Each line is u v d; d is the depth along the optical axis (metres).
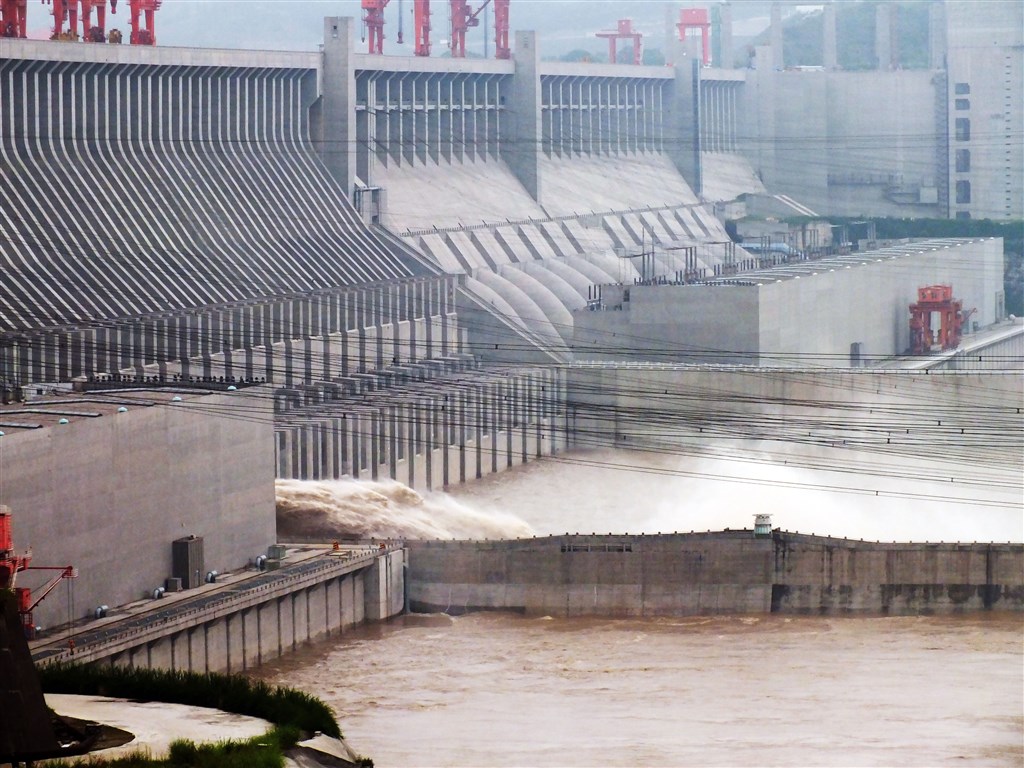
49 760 149.50
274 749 158.38
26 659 141.50
